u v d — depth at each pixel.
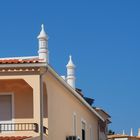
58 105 30.58
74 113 35.84
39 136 25.62
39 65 25.70
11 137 25.47
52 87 28.89
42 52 29.23
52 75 28.16
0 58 30.05
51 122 28.50
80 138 38.06
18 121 27.17
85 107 40.03
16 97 27.36
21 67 25.81
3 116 27.33
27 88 27.36
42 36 29.28
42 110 25.88
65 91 32.59
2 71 25.98
